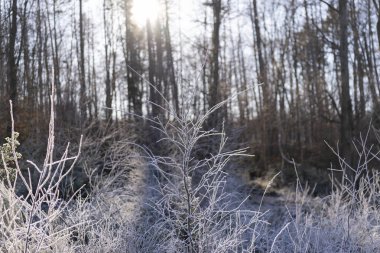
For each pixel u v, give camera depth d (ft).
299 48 124.16
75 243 17.16
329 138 93.09
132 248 18.42
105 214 19.53
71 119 53.78
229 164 48.93
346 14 54.80
